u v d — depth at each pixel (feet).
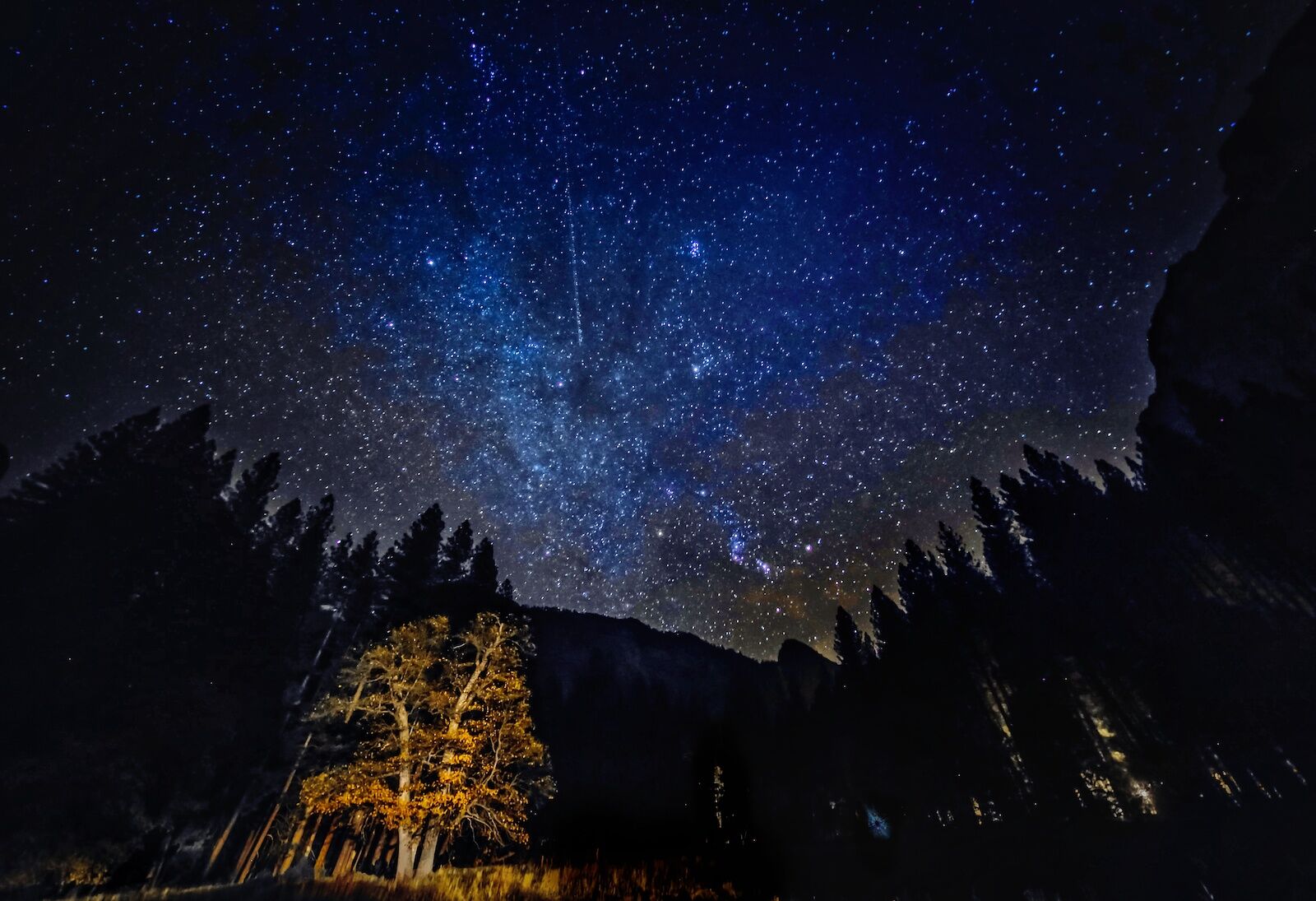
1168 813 94.79
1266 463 106.11
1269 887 55.31
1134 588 128.06
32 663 62.34
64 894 50.47
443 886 47.09
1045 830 103.45
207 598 88.33
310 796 53.98
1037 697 127.95
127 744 62.80
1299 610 100.73
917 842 117.19
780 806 170.40
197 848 70.08
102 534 78.54
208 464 101.81
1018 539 158.71
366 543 135.44
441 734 56.18
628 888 71.51
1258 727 96.48
